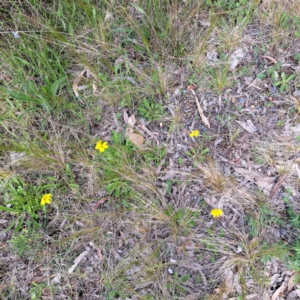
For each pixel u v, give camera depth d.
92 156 1.16
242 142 1.15
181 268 1.05
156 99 1.22
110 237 1.09
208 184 1.10
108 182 1.12
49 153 1.12
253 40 1.24
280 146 1.12
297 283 1.01
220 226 1.07
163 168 1.14
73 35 1.25
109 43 1.25
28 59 1.25
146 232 1.08
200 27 1.26
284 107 1.16
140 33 1.12
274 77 1.19
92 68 1.18
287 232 1.04
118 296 1.05
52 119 1.20
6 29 1.23
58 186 1.14
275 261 1.02
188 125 1.18
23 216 1.12
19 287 1.08
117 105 1.22
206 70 1.21
